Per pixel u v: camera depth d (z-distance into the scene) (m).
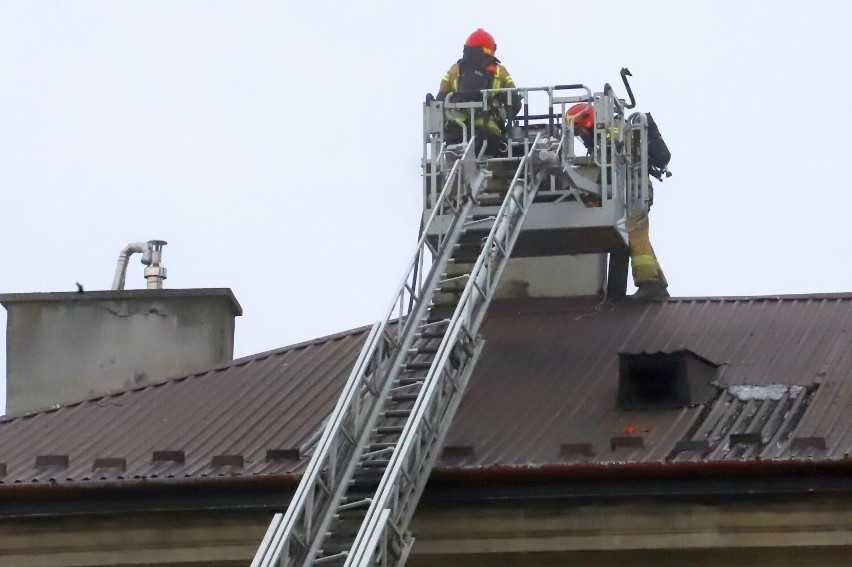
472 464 58.28
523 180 67.56
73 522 59.41
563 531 57.16
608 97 71.69
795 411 60.19
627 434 60.12
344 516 55.78
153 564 58.84
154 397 67.12
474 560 57.94
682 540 56.41
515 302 72.12
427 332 62.88
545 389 64.19
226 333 76.12
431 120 71.31
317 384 66.50
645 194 73.19
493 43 72.94
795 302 69.25
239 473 59.00
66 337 75.62
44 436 64.81
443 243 65.12
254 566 49.91
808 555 55.91
